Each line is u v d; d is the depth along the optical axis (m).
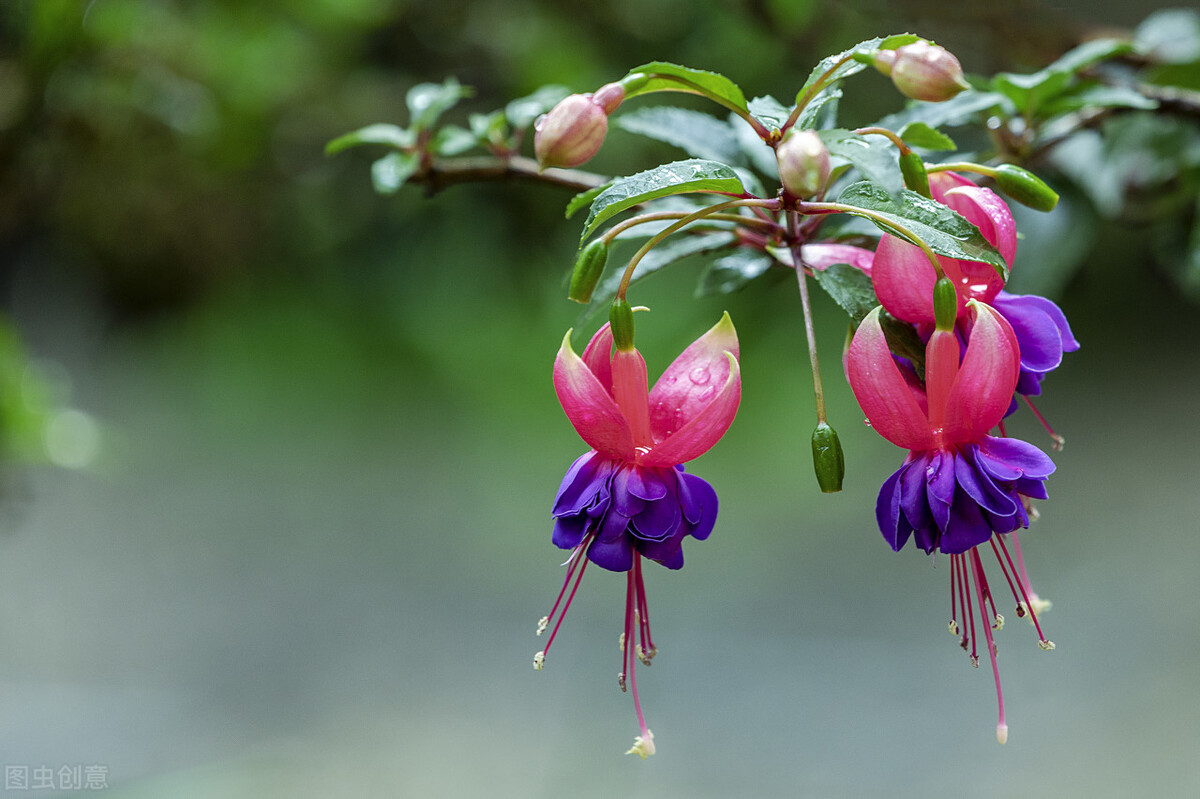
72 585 2.32
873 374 0.72
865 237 0.78
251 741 1.76
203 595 2.30
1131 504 2.33
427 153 0.85
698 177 0.72
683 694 1.91
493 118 0.85
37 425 1.18
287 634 2.15
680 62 1.45
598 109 0.72
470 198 1.66
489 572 2.40
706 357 0.73
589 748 1.75
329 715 1.85
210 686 1.94
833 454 0.73
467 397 2.79
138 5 1.32
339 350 2.78
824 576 2.27
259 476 2.78
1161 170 0.96
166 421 2.92
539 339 2.58
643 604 0.74
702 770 1.68
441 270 2.10
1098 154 0.90
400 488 2.73
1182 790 1.53
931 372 0.72
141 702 1.86
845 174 0.79
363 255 2.12
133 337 2.86
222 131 1.54
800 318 2.02
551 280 1.64
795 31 1.20
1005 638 1.99
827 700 1.84
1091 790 1.57
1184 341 2.73
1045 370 0.73
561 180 0.85
